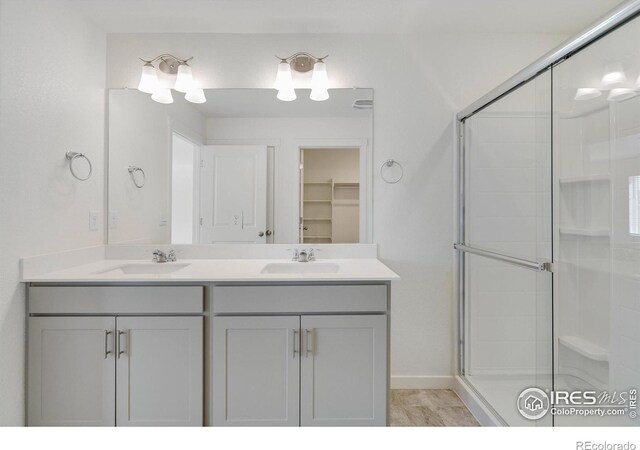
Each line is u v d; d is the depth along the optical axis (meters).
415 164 2.39
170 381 1.75
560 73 1.49
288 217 2.36
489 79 2.39
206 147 2.35
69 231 2.00
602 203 1.32
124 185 2.33
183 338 1.75
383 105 2.38
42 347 1.74
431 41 2.39
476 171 2.19
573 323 1.45
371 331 1.77
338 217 2.37
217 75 2.36
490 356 2.03
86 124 2.13
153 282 1.76
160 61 2.33
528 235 1.70
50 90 1.84
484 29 2.34
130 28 2.29
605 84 1.28
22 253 1.69
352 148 2.37
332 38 2.37
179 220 2.35
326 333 1.77
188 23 2.24
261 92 2.35
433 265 2.40
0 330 1.59
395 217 2.40
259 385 1.76
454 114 2.39
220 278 1.73
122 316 1.75
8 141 1.60
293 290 1.76
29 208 1.72
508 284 1.86
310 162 2.37
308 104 2.36
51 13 1.84
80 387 1.74
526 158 1.71
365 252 2.37
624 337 1.26
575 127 1.42
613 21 1.20
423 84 2.39
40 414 1.73
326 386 1.76
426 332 2.40
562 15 2.18
